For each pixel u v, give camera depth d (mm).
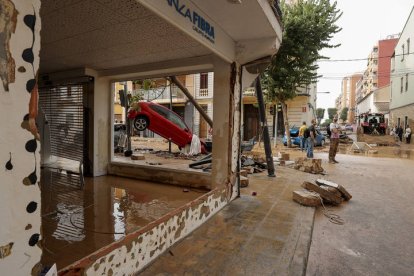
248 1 3447
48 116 7160
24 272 1475
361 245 3605
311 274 2859
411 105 25609
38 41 1501
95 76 6598
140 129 11430
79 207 4559
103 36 4207
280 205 4949
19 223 1443
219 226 3881
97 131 6852
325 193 5324
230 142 4875
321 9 13867
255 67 5160
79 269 1977
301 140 15844
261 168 9195
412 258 3275
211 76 23203
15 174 1416
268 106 21875
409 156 14930
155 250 2883
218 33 4172
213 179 5078
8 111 1375
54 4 3189
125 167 6945
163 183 6359
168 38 4270
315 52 14523
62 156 6914
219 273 2662
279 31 4703
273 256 3021
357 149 18391
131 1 3125
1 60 1336
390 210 5105
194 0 3422
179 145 11883
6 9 1347
